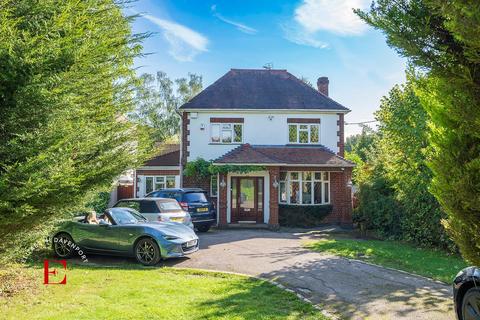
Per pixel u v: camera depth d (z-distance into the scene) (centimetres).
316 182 2148
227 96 2289
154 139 982
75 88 551
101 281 793
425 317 611
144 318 567
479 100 382
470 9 329
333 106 2256
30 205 516
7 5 506
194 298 677
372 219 1722
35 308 608
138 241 1018
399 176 1555
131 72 734
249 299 680
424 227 1383
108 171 672
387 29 431
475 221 405
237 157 1994
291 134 2230
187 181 2142
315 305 664
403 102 1513
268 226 1930
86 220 1134
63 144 538
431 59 411
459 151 408
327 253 1173
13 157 482
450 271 939
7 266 804
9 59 452
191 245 1059
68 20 550
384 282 830
